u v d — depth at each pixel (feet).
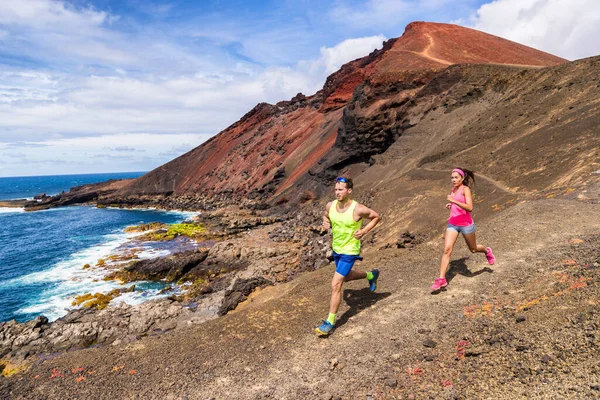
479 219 51.93
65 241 135.44
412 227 63.16
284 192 184.96
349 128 161.89
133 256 103.35
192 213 231.71
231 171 286.05
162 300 60.64
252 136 320.09
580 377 9.99
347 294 22.56
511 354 12.51
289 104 344.69
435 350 14.58
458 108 124.47
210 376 15.58
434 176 88.02
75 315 58.29
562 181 47.93
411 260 27.35
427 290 20.95
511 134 83.82
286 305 22.41
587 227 25.25
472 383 11.65
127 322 53.11
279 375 15.03
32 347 48.26
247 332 19.40
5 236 151.33
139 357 18.07
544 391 10.04
